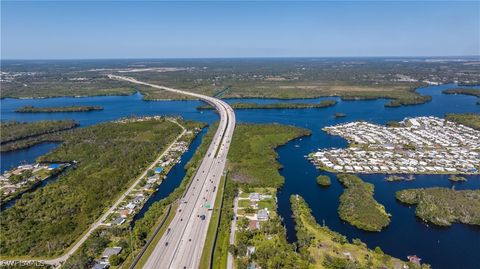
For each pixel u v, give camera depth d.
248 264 138.12
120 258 142.25
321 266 138.50
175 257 142.50
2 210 195.38
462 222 173.25
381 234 164.75
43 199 198.00
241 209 184.75
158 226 164.88
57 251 150.00
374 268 136.12
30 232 166.00
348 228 170.12
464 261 145.12
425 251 151.75
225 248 150.25
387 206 192.25
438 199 189.75
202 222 169.75
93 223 175.00
